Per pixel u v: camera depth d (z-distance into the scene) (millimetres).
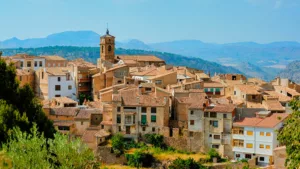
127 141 125750
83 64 191750
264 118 118938
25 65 199500
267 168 103812
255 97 137250
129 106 125812
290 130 54594
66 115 131000
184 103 126750
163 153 120250
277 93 146500
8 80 86938
